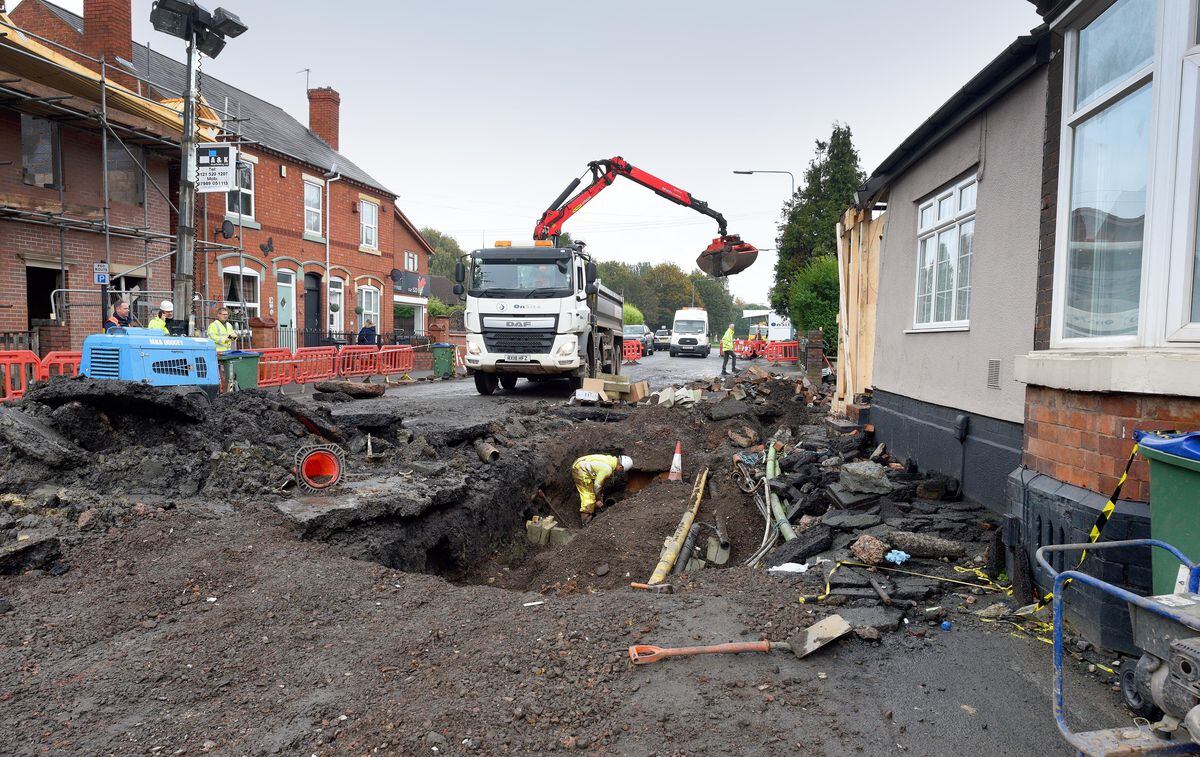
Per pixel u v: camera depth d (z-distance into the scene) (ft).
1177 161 11.73
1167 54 11.80
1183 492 10.25
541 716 10.37
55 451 20.30
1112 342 13.29
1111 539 11.93
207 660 12.33
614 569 23.77
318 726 10.24
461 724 10.17
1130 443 12.04
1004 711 10.44
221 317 61.98
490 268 52.39
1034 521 14.40
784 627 13.20
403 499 21.84
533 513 31.09
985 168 21.15
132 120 52.54
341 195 89.25
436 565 23.79
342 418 29.43
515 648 12.54
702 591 15.35
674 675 11.51
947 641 12.79
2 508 18.02
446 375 76.48
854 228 39.78
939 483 22.26
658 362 120.78
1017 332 19.10
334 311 88.17
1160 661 8.66
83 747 9.75
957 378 22.97
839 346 43.06
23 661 12.14
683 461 35.40
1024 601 14.26
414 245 121.08
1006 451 19.52
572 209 56.80
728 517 26.78
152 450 22.45
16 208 46.01
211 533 18.19
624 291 324.60
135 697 11.08
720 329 374.84
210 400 27.63
